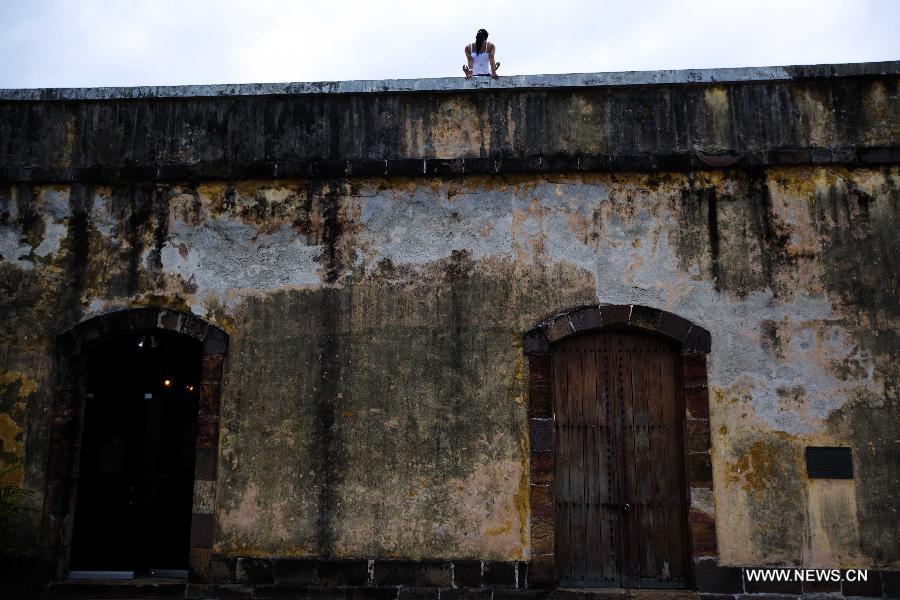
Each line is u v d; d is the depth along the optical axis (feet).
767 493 23.30
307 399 24.63
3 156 26.45
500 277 24.88
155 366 26.25
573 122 25.58
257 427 24.54
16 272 25.80
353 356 24.79
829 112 25.12
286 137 26.12
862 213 24.66
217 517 24.11
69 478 25.03
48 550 24.25
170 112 26.53
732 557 22.99
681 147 25.18
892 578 22.66
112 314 25.34
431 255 25.16
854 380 23.77
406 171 25.48
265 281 25.36
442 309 24.82
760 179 25.00
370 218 25.52
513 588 23.15
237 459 24.38
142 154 26.27
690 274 24.56
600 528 23.88
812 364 23.93
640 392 24.50
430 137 25.79
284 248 25.52
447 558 23.48
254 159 26.02
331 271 25.30
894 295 24.16
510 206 25.26
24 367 25.23
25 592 23.85
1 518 23.58
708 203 24.93
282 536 23.91
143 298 25.46
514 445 23.93
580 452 24.27
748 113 25.29
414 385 24.48
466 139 25.68
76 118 26.63
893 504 23.09
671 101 25.52
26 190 26.25
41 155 26.45
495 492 23.73
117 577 24.94
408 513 23.81
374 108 26.11
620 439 24.27
